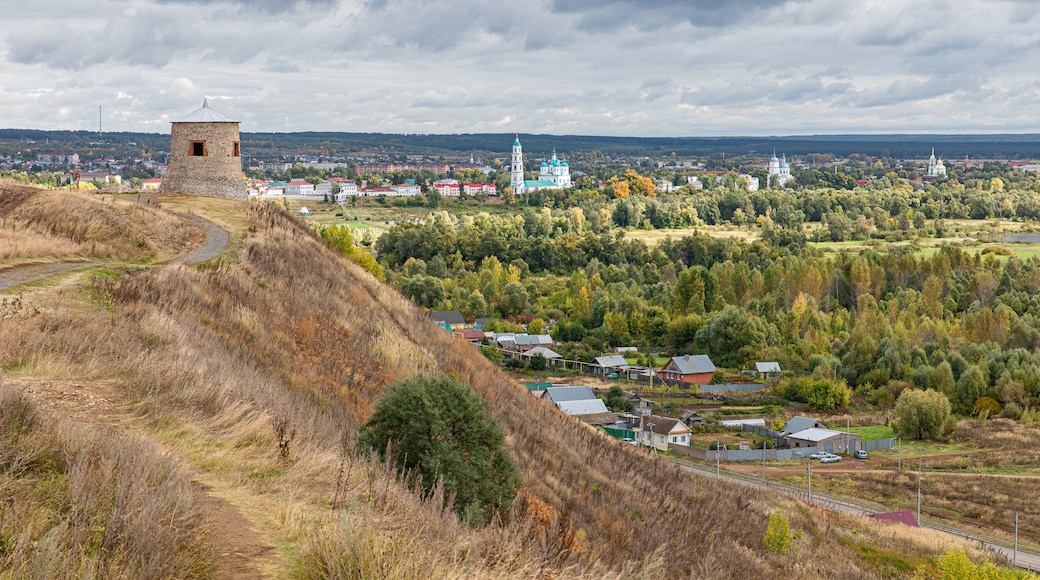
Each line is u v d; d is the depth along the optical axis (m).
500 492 14.94
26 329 15.53
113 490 8.37
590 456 30.09
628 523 21.33
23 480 8.42
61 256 27.06
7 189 34.34
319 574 7.86
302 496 10.54
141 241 31.20
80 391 12.95
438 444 14.78
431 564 8.13
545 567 9.65
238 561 8.01
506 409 30.28
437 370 29.84
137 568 7.17
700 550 22.47
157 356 15.48
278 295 28.78
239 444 12.30
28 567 6.63
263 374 19.12
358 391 23.50
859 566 30.61
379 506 10.51
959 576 29.03
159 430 12.02
